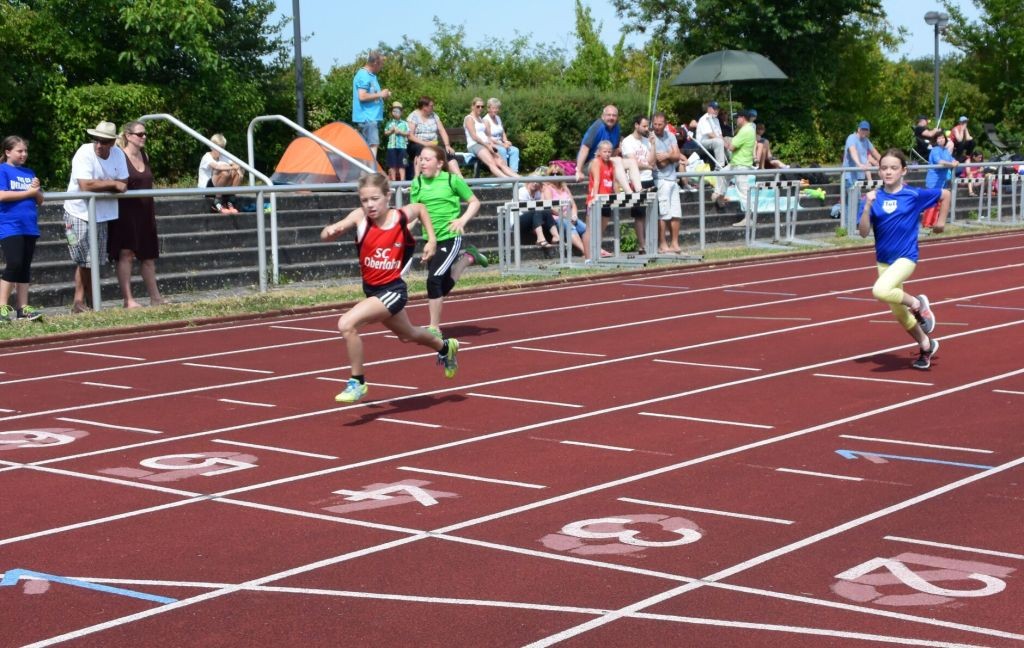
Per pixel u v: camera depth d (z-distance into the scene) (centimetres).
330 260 1911
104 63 2681
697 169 2470
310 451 830
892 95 4769
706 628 509
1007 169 2986
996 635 498
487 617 525
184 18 2631
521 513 680
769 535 635
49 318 1401
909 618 518
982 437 847
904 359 1150
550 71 5012
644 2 4006
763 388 1025
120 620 526
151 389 1050
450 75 5022
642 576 575
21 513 691
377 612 533
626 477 754
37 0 2634
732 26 3794
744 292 1667
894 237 1077
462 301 1605
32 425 919
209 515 684
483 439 859
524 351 1217
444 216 1233
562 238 1914
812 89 3819
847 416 917
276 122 3181
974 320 1391
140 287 1656
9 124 2542
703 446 831
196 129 2695
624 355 1190
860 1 3766
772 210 2331
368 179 912
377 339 1302
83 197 1430
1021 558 594
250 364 1163
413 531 650
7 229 1349
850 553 604
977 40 4909
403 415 938
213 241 1814
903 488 722
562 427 892
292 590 562
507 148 2430
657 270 1936
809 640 495
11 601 550
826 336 1289
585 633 505
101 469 789
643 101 3744
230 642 501
